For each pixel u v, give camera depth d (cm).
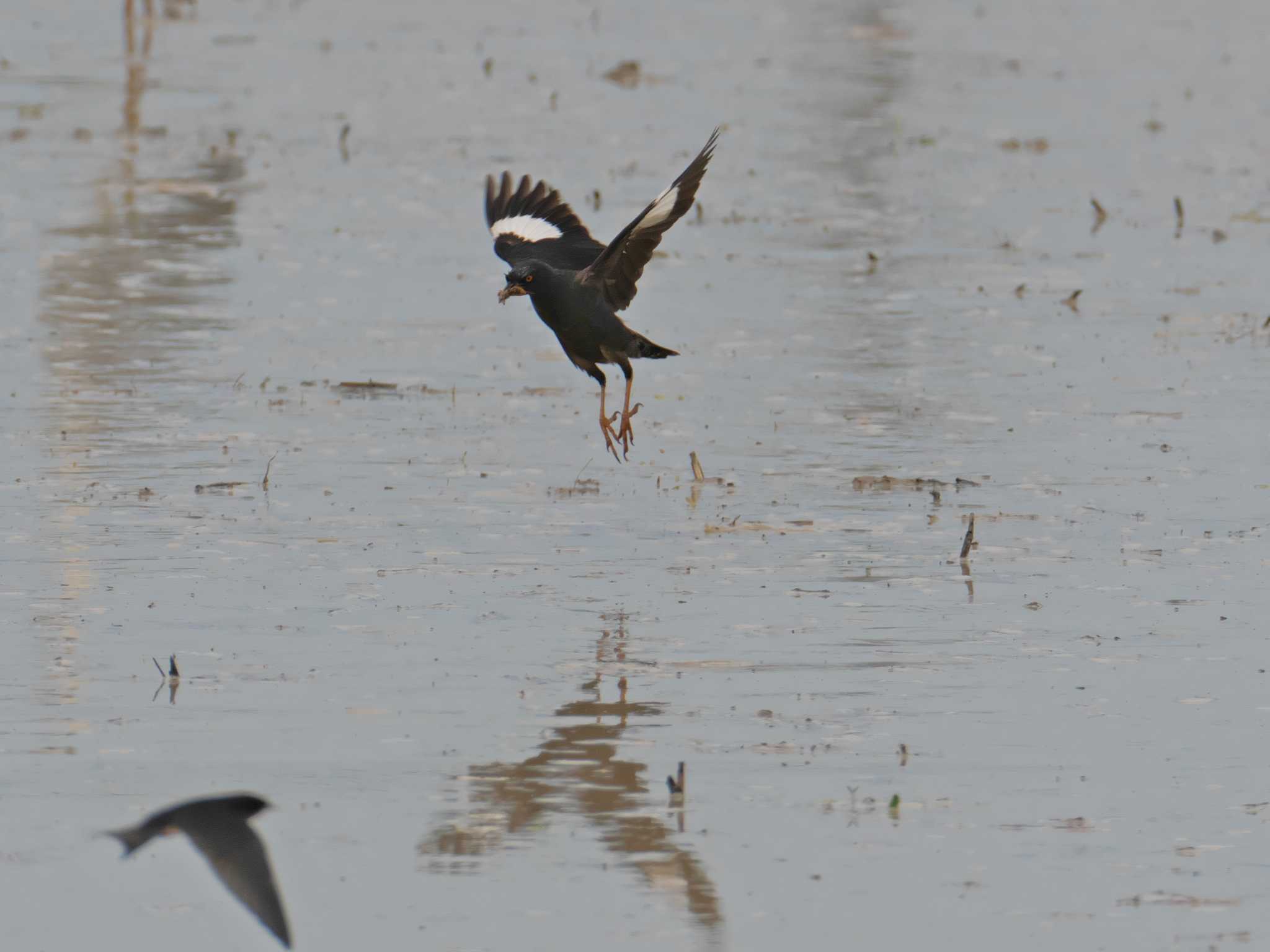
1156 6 6116
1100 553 1534
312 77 4366
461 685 1242
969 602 1419
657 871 991
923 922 939
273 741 1147
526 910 947
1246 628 1366
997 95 4319
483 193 3130
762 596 1425
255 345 2209
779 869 994
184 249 2691
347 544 1530
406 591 1423
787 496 1689
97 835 539
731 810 1064
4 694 1208
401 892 965
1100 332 2314
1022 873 994
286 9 5603
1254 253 2773
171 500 1639
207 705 1198
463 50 4866
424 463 1772
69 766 1103
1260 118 4053
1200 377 2105
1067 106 4181
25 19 5194
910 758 1137
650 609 1395
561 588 1438
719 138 3672
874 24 5566
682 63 4712
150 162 3319
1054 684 1259
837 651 1312
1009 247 2806
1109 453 1825
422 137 3638
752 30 5372
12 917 938
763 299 2480
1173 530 1594
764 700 1224
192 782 1085
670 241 2823
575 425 1917
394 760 1123
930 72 4656
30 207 2919
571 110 3991
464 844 1019
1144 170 3456
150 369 2086
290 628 1339
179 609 1373
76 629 1327
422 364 2150
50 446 1789
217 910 947
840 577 1473
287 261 2645
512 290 1271
